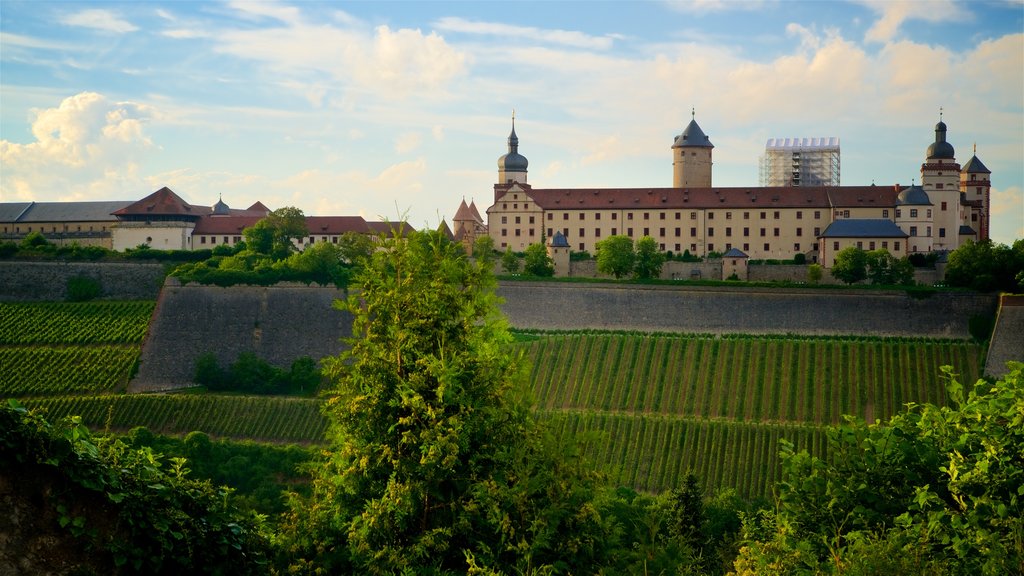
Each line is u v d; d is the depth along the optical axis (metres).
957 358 190.75
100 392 197.25
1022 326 187.50
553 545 44.19
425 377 44.34
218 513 36.72
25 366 199.62
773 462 157.75
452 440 42.38
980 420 43.81
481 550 43.19
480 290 48.31
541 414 178.38
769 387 185.75
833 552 39.12
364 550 41.69
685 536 81.31
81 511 33.25
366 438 44.59
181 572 35.00
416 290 46.50
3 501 32.03
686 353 196.50
